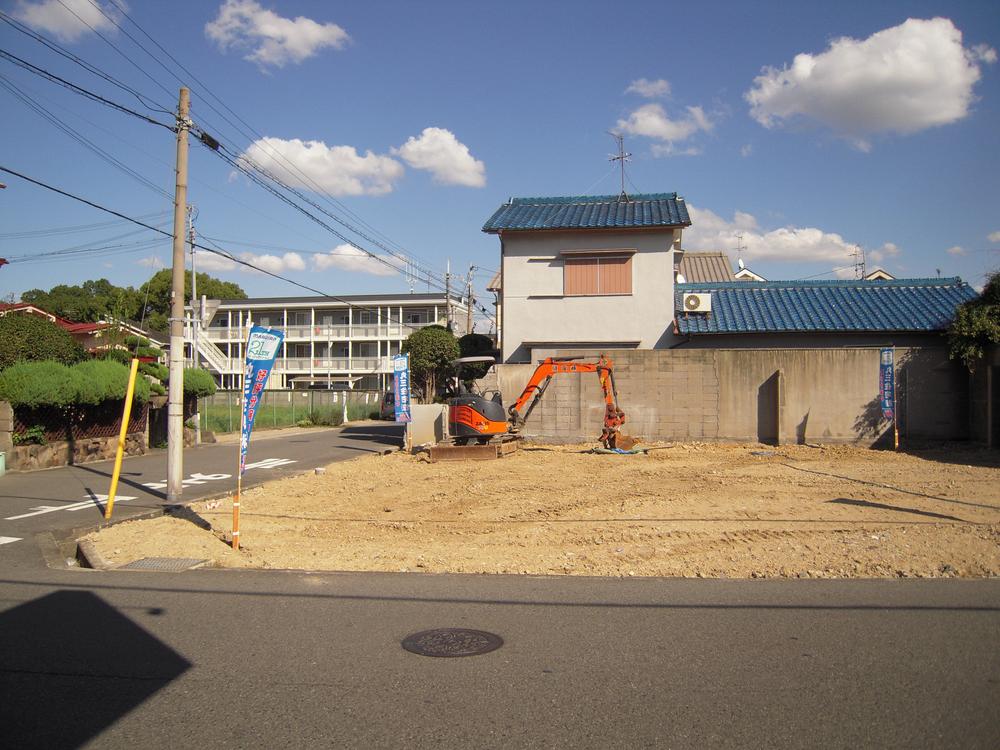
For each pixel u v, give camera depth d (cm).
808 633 589
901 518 1066
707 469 1656
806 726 424
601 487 1430
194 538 1014
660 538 979
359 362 5319
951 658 532
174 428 1378
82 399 1883
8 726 432
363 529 1098
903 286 2452
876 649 551
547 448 2111
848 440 2056
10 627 624
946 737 411
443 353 3872
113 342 2511
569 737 412
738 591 721
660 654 543
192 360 3669
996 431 1894
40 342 2241
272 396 4431
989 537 928
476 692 476
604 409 2164
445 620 633
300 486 1550
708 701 459
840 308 2358
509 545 966
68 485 1552
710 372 2120
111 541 1001
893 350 1975
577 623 620
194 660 541
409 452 2194
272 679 502
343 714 445
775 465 1706
